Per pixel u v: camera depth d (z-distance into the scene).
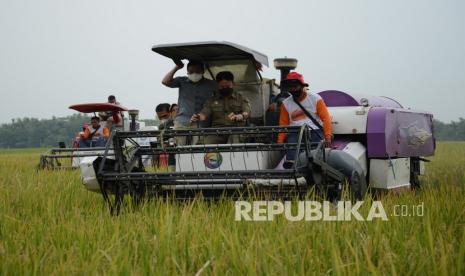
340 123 30.19
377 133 29.59
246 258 14.01
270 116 29.56
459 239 17.22
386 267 14.06
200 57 29.44
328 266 14.38
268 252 14.60
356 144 30.00
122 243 16.62
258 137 28.08
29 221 21.09
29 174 43.97
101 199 27.81
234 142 27.62
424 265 13.78
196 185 25.44
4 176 44.56
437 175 45.19
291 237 16.41
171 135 23.84
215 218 19.66
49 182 34.97
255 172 21.92
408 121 32.81
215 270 13.45
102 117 62.81
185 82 30.19
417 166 35.31
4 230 19.39
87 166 24.64
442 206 21.53
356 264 13.23
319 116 27.48
